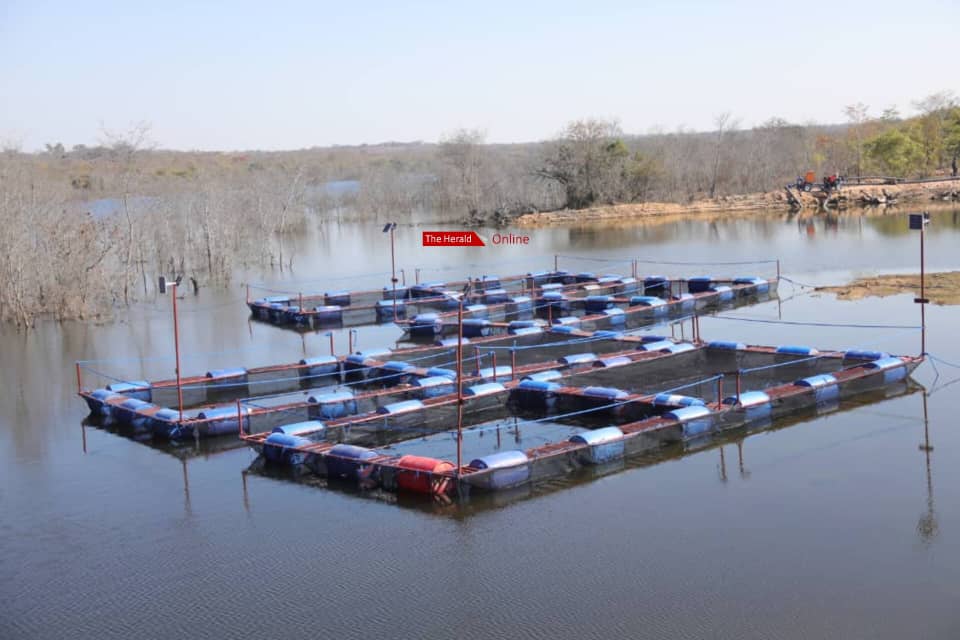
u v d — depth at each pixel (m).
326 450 15.69
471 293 31.97
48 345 27.34
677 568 11.75
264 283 39.88
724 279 33.31
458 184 76.88
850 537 12.39
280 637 10.65
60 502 14.98
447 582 11.71
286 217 59.69
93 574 12.45
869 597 10.81
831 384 18.20
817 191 67.06
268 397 21.12
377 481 15.01
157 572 12.41
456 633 10.52
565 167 73.12
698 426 16.47
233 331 29.20
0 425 19.34
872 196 64.81
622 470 15.31
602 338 23.66
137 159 61.66
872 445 15.87
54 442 18.09
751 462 15.38
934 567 11.46
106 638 10.84
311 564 12.40
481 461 14.53
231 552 12.89
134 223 38.97
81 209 40.97
